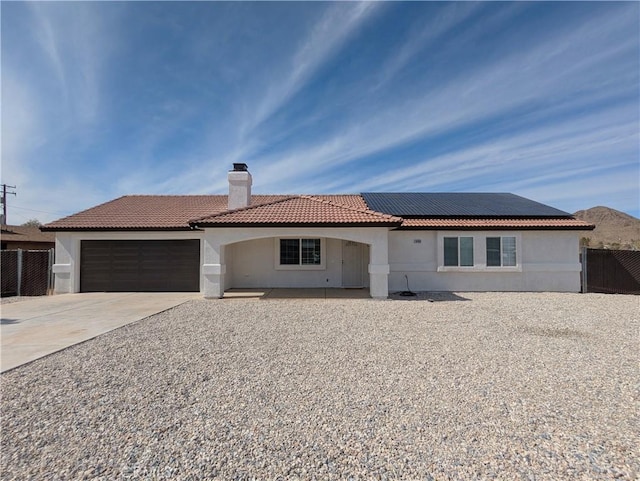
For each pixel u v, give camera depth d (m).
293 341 7.65
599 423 3.93
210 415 4.13
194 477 2.95
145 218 17.56
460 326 9.13
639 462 3.16
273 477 2.95
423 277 16.58
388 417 4.07
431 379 5.32
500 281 16.47
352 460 3.20
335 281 17.50
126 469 3.07
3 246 30.70
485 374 5.55
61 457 3.26
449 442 3.52
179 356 6.56
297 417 4.07
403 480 2.91
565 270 16.42
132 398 4.64
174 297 14.90
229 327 9.08
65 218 17.55
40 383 5.18
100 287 16.75
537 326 9.14
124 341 7.68
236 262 17.56
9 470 3.06
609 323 9.53
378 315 10.68
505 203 19.64
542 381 5.23
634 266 15.89
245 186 18.20
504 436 3.64
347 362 6.17
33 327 9.14
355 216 14.46
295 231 14.23
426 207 18.81
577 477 2.95
